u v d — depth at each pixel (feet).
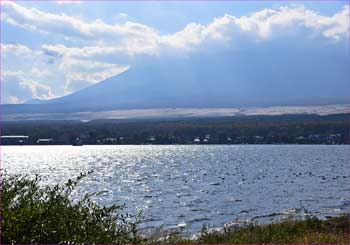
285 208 136.36
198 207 145.69
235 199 167.32
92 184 233.76
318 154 635.66
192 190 206.28
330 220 78.59
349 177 270.26
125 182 249.96
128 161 493.36
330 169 346.74
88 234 32.96
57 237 31.19
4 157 584.81
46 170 341.21
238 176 289.74
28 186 33.27
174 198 173.99
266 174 303.27
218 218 119.65
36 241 30.27
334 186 215.92
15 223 29.37
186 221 114.01
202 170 354.33
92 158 561.43
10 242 29.30
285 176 283.79
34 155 652.48
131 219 98.02
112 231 34.83
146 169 369.50
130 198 172.55
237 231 64.75
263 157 562.25
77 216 32.83
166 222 112.16
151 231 74.84
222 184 235.40
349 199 160.15
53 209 31.53
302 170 339.16
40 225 30.45
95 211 34.47
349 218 78.74
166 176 296.71
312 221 73.10
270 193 187.32
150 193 193.26
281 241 55.98
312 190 197.57
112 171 345.10
